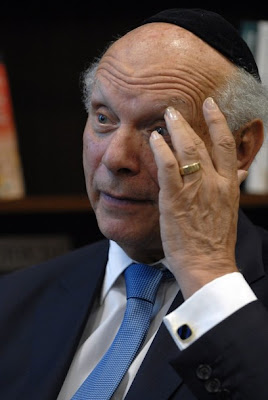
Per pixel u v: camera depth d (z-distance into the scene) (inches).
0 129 115.9
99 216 71.4
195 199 63.7
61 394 73.7
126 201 69.1
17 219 130.8
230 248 64.7
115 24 127.3
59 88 128.6
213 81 67.6
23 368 77.7
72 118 129.4
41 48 127.3
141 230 69.6
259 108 71.9
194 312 62.4
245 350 60.1
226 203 64.5
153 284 73.9
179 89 66.1
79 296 80.4
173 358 61.9
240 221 78.5
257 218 130.1
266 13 125.8
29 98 128.0
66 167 130.0
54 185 130.0
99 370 71.3
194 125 67.0
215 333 61.0
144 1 124.3
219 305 62.0
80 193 130.7
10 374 77.6
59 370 74.4
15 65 127.0
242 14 125.3
